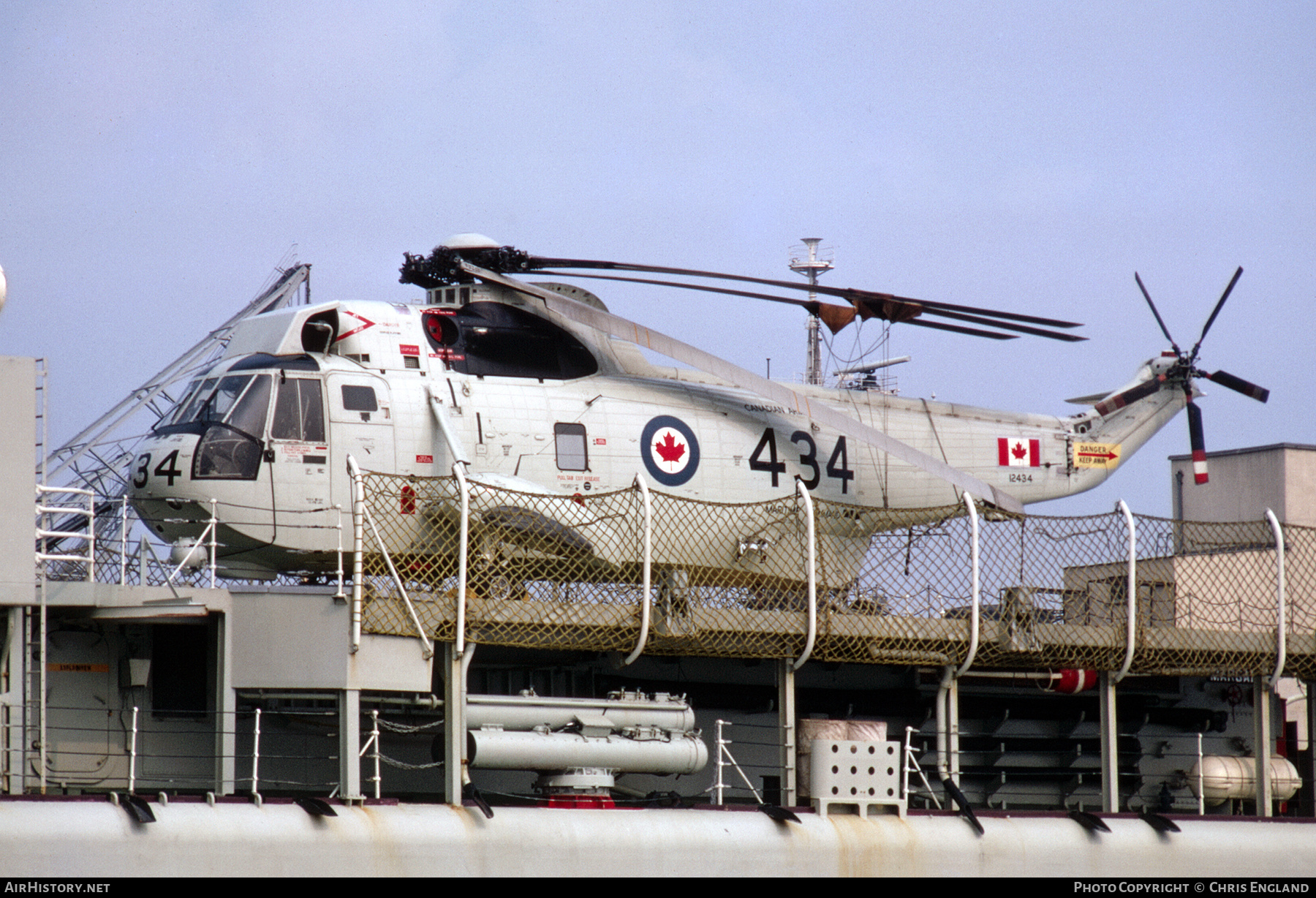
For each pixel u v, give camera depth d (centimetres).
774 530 10088
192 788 8238
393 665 7938
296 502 9206
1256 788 10425
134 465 9338
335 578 9688
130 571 8481
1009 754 10919
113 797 7138
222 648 7869
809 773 8994
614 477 10088
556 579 8712
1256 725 10381
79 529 9625
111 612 7781
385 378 9612
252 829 7312
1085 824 9425
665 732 8688
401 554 8606
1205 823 9850
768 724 10225
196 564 8319
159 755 7969
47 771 7812
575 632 8431
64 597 7594
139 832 7062
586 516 9050
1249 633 10131
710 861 8312
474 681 9562
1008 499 10488
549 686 9562
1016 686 10956
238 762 8719
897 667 10519
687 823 8369
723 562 9988
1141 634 9762
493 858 7825
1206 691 11600
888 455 11281
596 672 9700
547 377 10219
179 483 9088
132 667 8012
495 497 8419
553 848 7969
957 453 11681
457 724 8050
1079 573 10325
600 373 10462
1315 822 10150
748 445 10631
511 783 9438
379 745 8656
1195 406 12875
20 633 7369
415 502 9200
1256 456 13988
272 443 9200
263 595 7894
